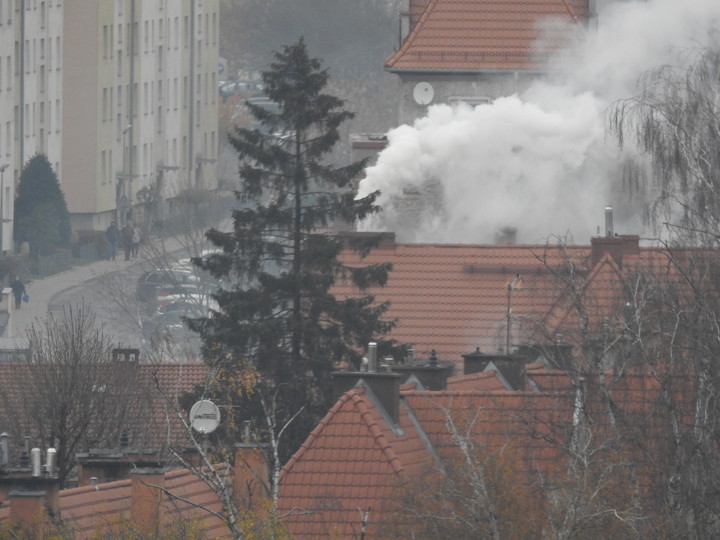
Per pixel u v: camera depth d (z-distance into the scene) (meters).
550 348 149.88
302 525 141.00
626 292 149.75
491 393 150.38
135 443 184.62
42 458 175.50
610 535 119.62
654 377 131.88
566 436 131.38
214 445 152.88
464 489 121.38
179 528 119.62
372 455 144.62
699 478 124.00
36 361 192.62
